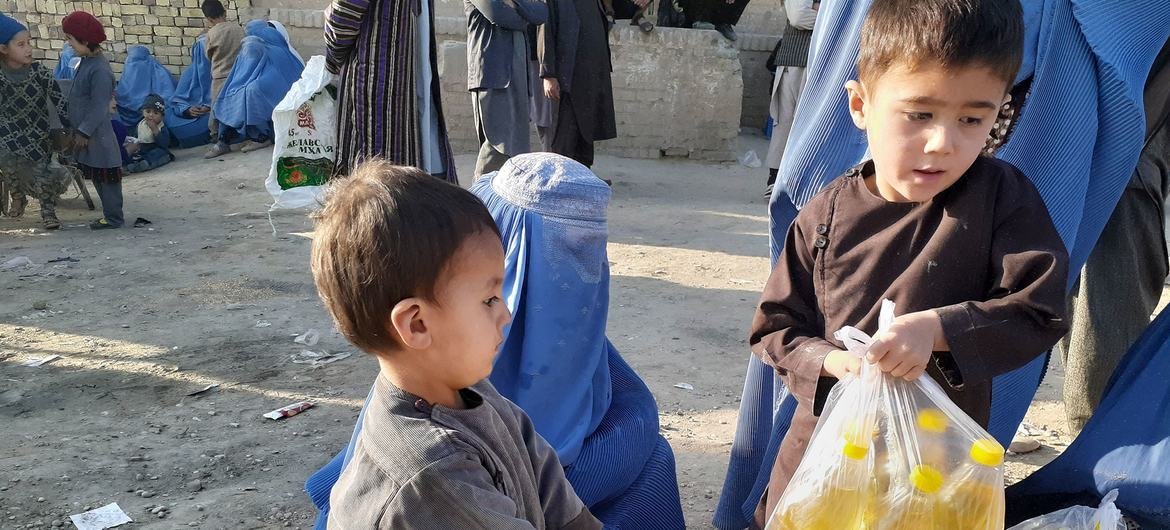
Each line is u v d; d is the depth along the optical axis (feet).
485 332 4.91
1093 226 8.08
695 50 32.94
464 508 4.56
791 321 6.98
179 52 36.68
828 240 6.74
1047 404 13.16
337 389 14.06
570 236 8.34
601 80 25.57
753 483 9.05
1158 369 7.72
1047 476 8.10
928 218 6.33
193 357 15.38
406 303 4.66
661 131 33.58
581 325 8.52
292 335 16.42
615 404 9.31
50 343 16.16
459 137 32.76
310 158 21.91
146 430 12.66
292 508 10.59
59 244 23.34
